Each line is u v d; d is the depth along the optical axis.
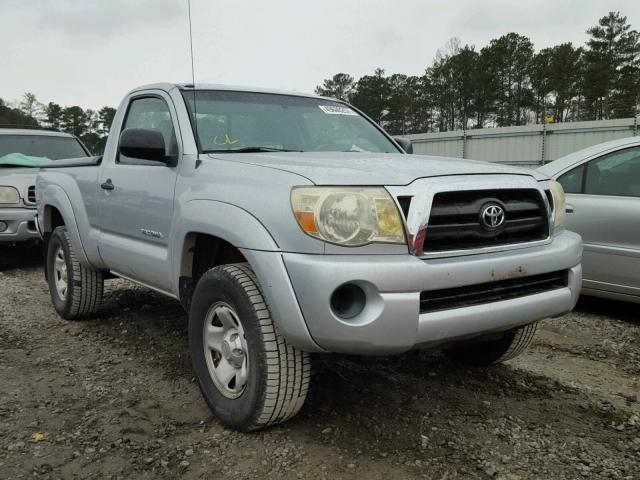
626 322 5.19
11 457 2.82
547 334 4.86
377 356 2.78
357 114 4.64
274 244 2.69
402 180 2.70
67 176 5.05
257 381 2.85
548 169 5.67
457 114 86.94
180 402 3.45
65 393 3.58
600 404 3.47
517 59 83.69
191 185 3.33
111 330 4.88
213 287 3.08
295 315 2.62
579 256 3.28
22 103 89.25
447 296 2.70
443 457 2.82
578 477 2.67
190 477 2.66
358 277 2.51
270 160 3.18
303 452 2.85
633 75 73.75
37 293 6.29
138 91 4.33
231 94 4.02
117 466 2.75
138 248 3.94
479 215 2.80
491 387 3.71
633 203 4.98
